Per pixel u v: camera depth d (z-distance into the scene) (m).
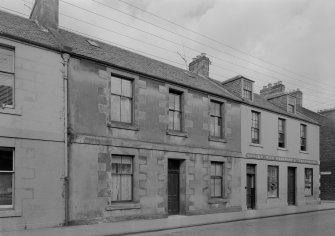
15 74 13.07
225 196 20.70
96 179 14.85
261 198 23.33
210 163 20.08
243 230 14.05
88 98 14.98
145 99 17.11
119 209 15.51
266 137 24.31
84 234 11.93
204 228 14.62
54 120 13.85
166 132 17.86
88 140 14.69
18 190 12.72
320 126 31.61
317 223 16.47
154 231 13.48
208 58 25.42
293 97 27.95
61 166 13.84
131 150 16.22
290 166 26.41
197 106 19.69
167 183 17.81
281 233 13.27
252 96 23.92
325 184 32.75
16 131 12.84
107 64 15.70
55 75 14.10
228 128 21.44
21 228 12.66
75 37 17.45
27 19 16.66
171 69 21.03
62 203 13.74
